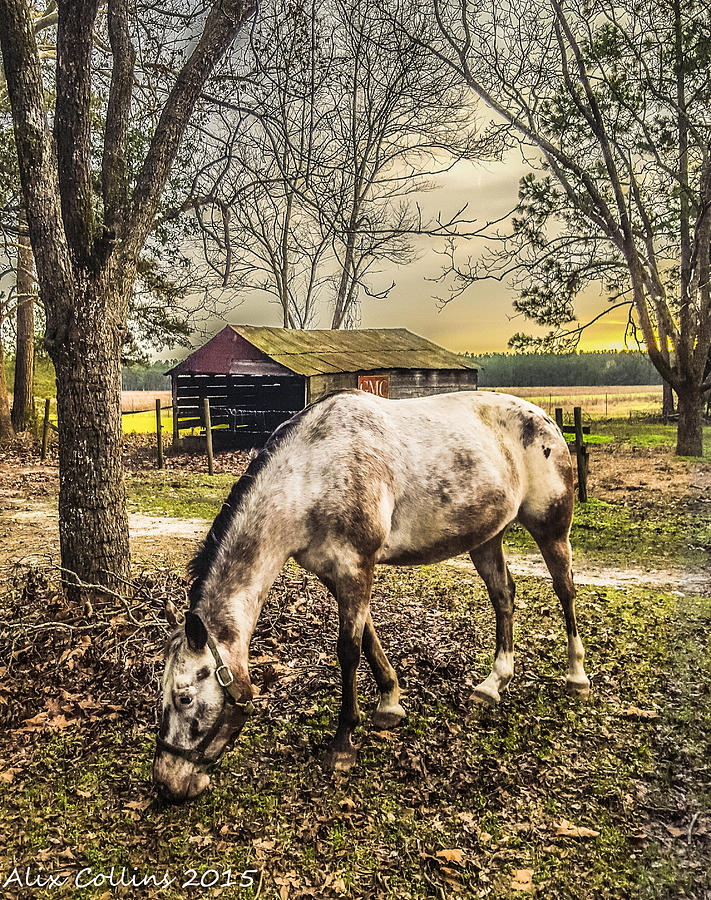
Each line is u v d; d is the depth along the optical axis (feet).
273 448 12.31
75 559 18.02
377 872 9.49
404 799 11.10
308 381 62.59
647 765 11.48
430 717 13.65
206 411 50.67
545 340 51.44
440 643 17.43
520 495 14.42
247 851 10.00
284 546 11.93
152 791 11.46
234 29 17.87
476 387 83.56
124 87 18.47
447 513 13.17
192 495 41.52
